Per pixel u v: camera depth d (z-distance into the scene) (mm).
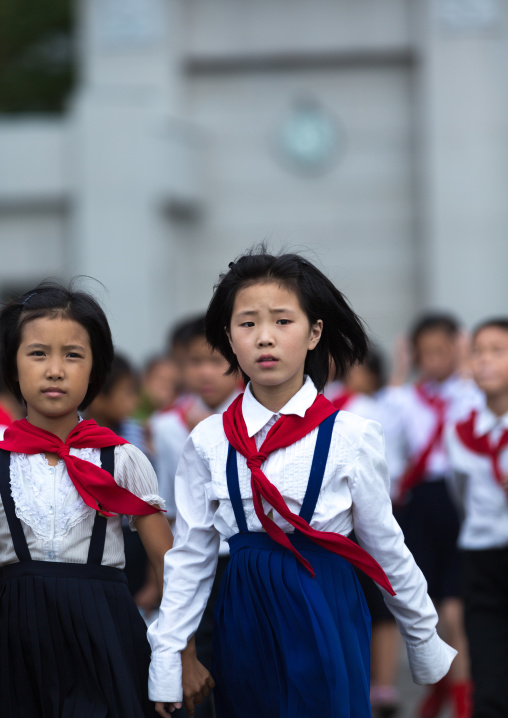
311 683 7047
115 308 34531
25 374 7648
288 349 7301
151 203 34688
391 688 13828
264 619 7230
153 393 18750
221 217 37406
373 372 17578
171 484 12633
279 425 7328
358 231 37031
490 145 34906
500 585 11320
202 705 9992
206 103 37438
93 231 34719
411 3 36312
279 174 37281
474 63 34969
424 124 35656
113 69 35844
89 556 7566
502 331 11648
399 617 7703
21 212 36281
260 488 7156
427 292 35719
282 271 7387
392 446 15758
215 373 11672
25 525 7566
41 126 35938
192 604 7566
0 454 7773
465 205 34969
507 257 34875
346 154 37094
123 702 7371
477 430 11664
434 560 15258
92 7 35781
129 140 34625
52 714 7363
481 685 10805
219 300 7723
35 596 7449
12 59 44906
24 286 36312
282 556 7246
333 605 7242
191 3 37000
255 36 36750
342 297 7688
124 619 7641
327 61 37000
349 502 7340
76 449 7750
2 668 7520
